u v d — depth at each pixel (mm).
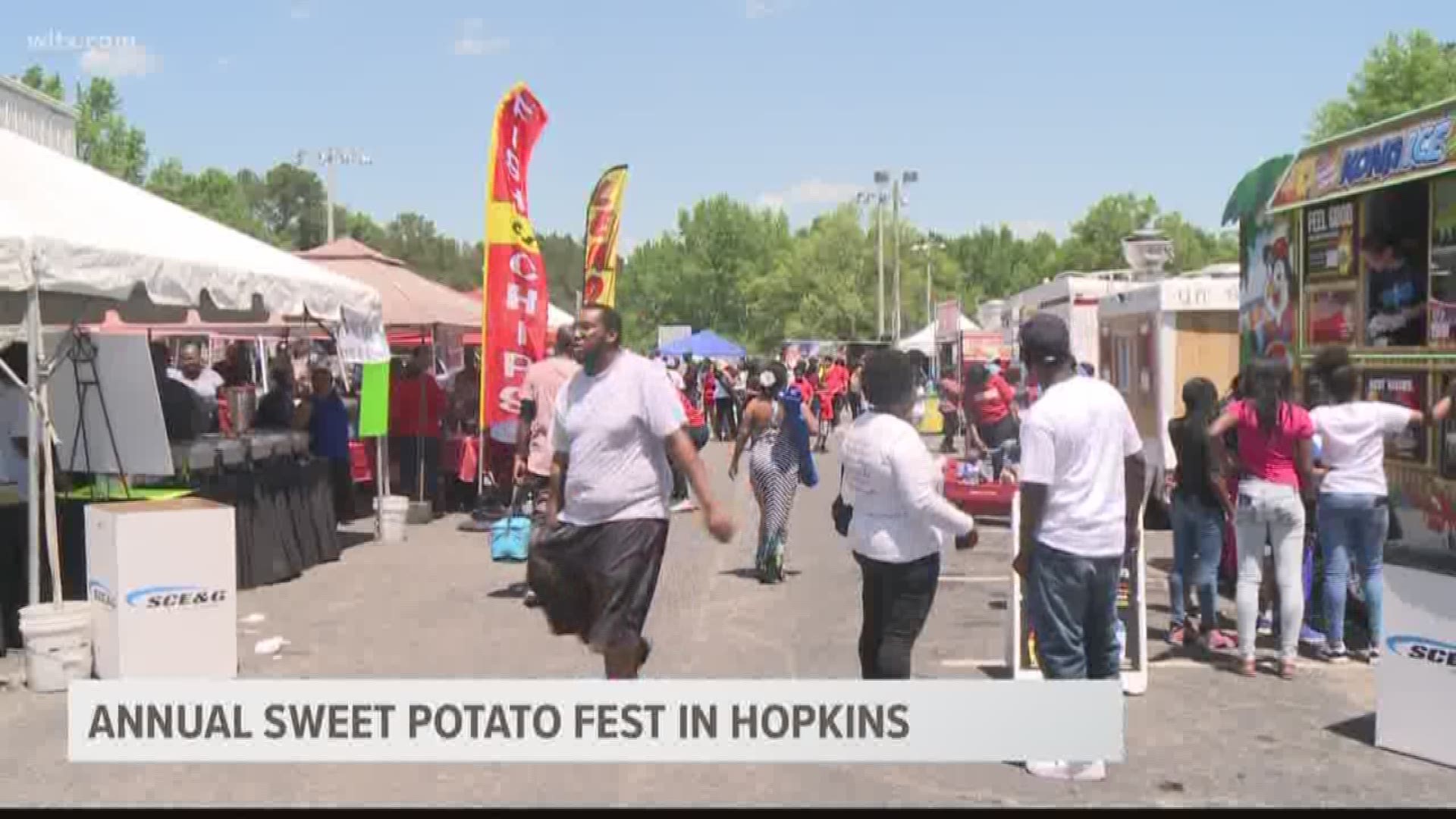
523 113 12344
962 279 116500
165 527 7000
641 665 6008
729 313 119500
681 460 5680
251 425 11844
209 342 21953
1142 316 13445
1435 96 47062
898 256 66938
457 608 9352
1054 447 5258
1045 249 135625
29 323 7348
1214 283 12734
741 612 9242
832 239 93000
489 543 12812
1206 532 7727
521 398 9977
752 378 10625
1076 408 5273
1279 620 7305
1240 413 7199
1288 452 7121
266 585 10328
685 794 5328
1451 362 7461
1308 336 9164
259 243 11883
